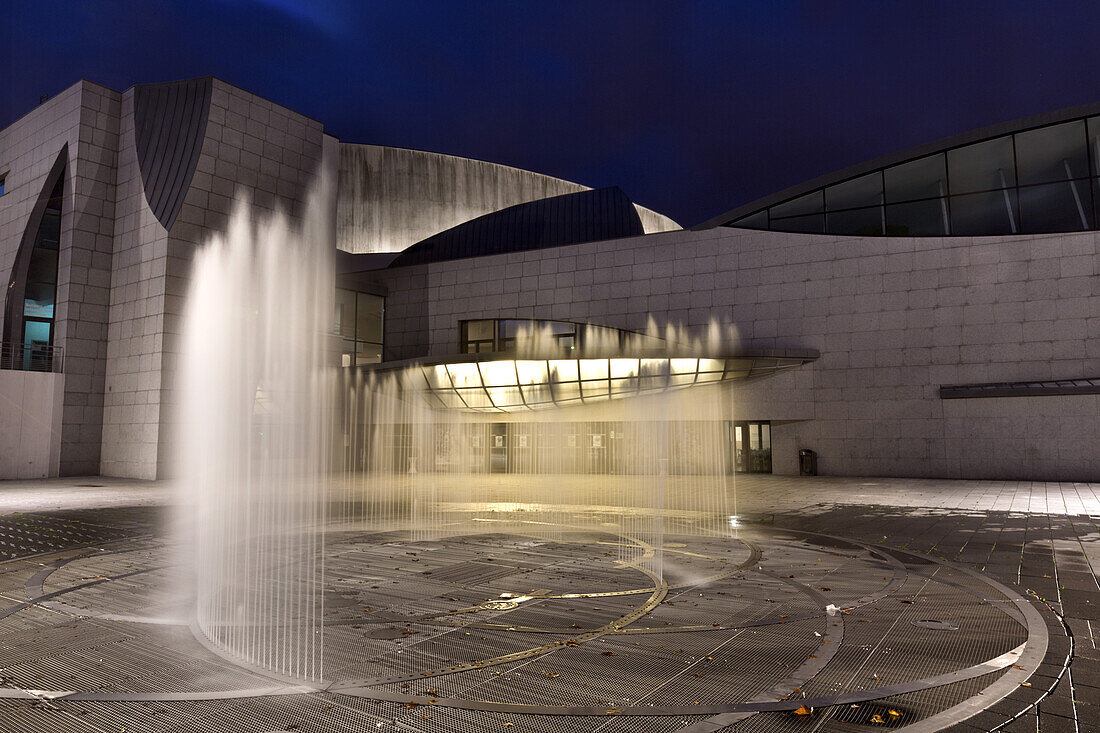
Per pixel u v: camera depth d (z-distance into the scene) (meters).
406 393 31.67
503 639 6.24
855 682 5.14
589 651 5.88
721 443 30.48
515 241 39.22
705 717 4.53
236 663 5.61
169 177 28.62
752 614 7.08
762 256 30.47
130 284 28.61
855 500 18.95
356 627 6.62
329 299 32.78
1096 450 24.73
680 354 27.31
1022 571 9.28
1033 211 26.95
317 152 32.94
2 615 7.13
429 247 41.47
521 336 34.84
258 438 29.38
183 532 12.95
